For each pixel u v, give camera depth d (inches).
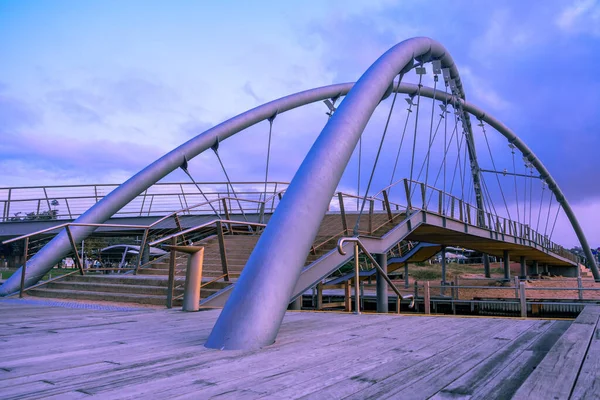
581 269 2522.1
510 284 1186.0
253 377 115.1
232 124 743.1
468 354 143.8
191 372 120.4
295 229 188.5
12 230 755.4
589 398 90.3
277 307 166.1
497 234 947.3
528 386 97.8
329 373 119.2
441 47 576.4
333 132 253.3
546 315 776.3
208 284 336.2
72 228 518.6
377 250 486.0
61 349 152.8
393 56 402.3
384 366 127.2
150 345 160.2
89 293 363.6
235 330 155.5
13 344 162.2
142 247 454.9
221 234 349.7
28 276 446.6
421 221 606.5
